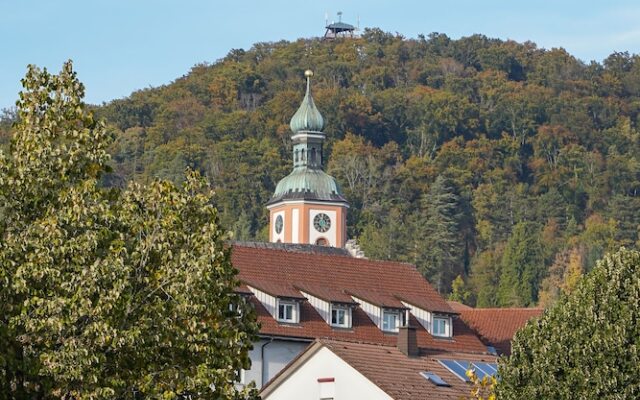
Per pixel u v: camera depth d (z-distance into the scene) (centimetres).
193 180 8112
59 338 7606
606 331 9975
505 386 10194
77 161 8000
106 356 7694
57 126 8038
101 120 8119
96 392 7550
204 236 7881
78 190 7875
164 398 7675
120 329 7656
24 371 7531
